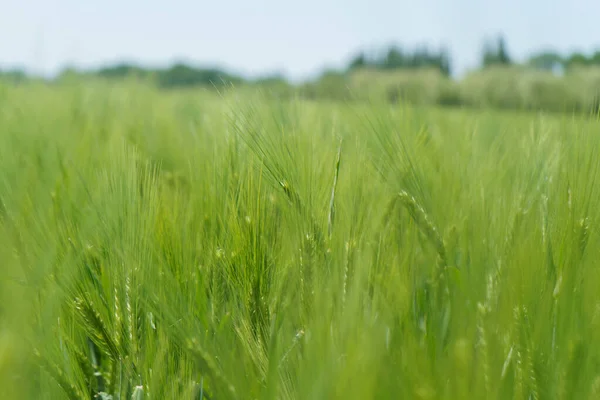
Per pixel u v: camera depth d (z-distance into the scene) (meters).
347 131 2.32
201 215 1.56
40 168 1.99
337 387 0.78
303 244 1.28
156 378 1.13
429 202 1.62
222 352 1.12
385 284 1.21
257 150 1.46
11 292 0.92
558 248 1.33
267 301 1.31
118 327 1.22
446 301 1.30
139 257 1.26
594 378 1.02
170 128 3.52
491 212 1.56
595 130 1.45
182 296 1.24
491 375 0.94
